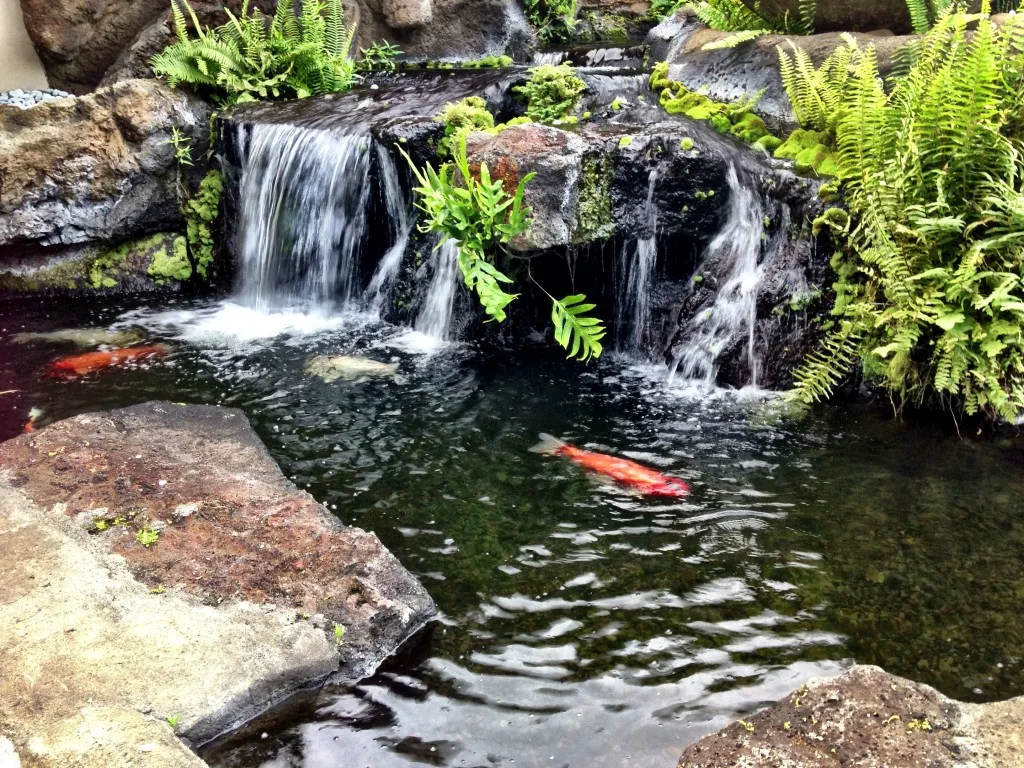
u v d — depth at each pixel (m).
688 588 3.39
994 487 4.05
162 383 5.44
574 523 3.86
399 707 2.79
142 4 8.64
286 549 3.38
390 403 5.11
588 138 5.52
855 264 4.98
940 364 4.51
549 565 3.56
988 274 4.34
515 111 7.26
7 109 7.24
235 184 7.45
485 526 3.85
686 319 5.47
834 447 4.48
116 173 7.41
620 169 5.43
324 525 3.56
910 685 2.54
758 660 2.99
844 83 5.55
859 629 3.14
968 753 2.29
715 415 4.88
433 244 6.21
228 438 4.44
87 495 3.70
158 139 7.49
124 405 5.13
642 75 7.30
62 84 8.91
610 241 5.56
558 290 5.93
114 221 7.50
